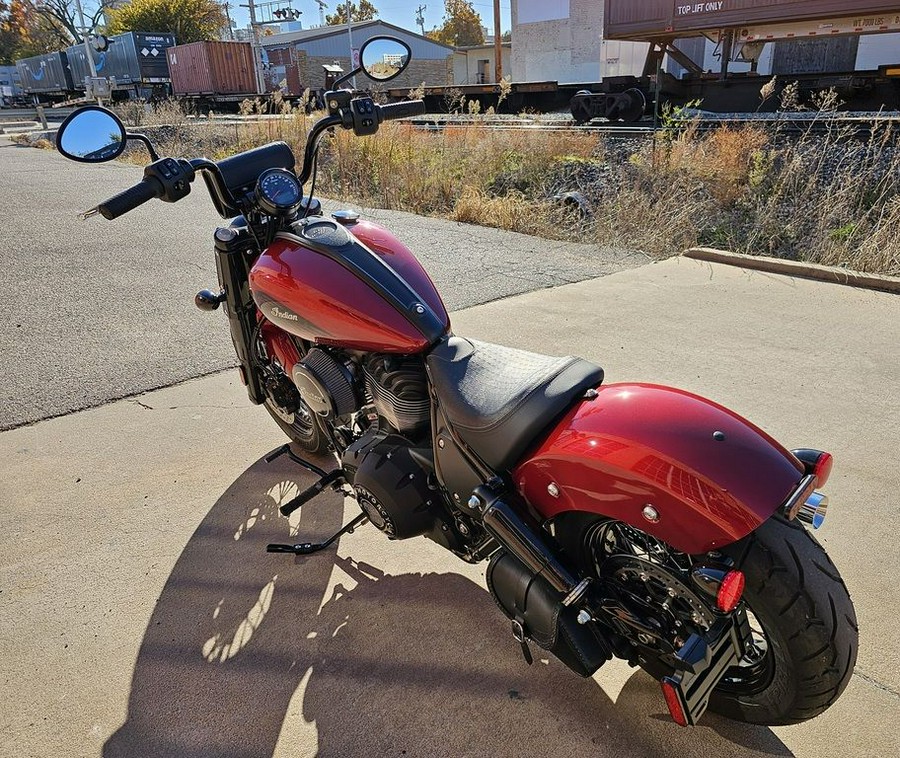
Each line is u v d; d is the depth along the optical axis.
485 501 2.16
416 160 12.33
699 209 9.30
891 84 15.92
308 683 2.44
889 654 2.46
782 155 10.13
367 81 26.80
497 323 5.52
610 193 10.16
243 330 3.56
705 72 19.94
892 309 5.63
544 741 2.22
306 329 2.78
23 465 3.70
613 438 1.97
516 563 2.18
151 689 2.42
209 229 9.10
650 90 18.50
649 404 2.05
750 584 1.81
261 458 3.77
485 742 2.22
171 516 3.31
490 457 2.17
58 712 2.34
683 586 1.92
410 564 3.01
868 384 4.37
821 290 6.14
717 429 1.95
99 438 3.97
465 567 2.99
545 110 24.98
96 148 2.90
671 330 5.30
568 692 2.39
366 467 2.59
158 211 10.27
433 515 2.57
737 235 8.59
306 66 52.28
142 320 5.80
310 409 3.15
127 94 44.59
